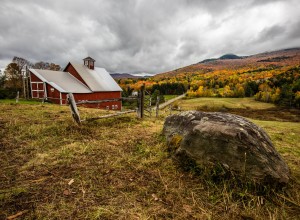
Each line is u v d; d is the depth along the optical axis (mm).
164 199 2652
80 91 27828
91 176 3121
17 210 2264
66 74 31562
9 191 2602
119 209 2373
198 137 3525
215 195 2781
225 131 3262
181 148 3729
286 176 3021
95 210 2328
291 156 4574
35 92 28953
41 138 4828
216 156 3213
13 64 51906
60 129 5484
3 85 47688
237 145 3082
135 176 3215
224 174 3051
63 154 3926
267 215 2439
